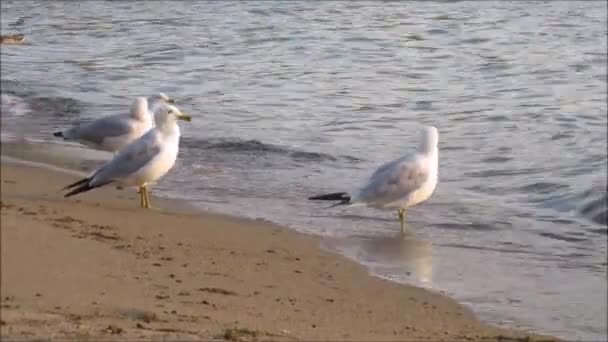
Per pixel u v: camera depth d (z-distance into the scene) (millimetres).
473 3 46219
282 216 14875
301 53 33562
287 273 11938
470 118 23766
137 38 36344
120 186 15227
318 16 42344
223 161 18484
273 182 17156
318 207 15539
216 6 44719
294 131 21703
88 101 24594
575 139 21438
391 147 20469
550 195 16922
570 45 35344
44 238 11703
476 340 10234
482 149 20609
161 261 11617
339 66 31141
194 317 9742
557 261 13344
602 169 18594
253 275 11641
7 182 15781
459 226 14953
